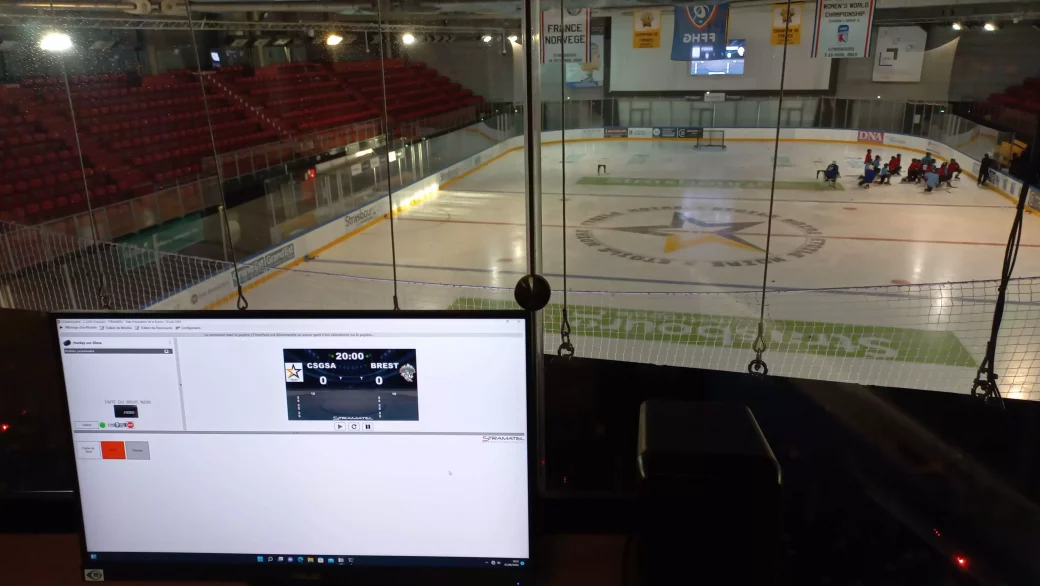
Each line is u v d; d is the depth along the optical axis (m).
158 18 8.78
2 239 6.22
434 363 1.33
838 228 11.21
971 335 6.66
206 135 12.34
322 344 1.34
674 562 1.22
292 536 1.43
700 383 2.50
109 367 1.39
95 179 9.81
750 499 1.16
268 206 9.69
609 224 11.74
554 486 1.79
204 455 1.41
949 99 17.22
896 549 1.76
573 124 20.00
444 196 14.02
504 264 9.72
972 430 2.16
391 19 13.38
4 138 9.60
